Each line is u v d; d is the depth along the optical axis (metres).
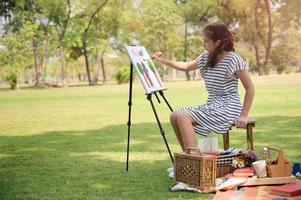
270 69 68.44
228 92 5.70
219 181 5.14
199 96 21.20
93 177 5.82
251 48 62.56
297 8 53.72
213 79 5.73
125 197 4.84
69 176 5.92
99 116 13.95
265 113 12.81
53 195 5.00
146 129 10.55
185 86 32.00
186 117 5.45
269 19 53.94
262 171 5.15
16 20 45.03
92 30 51.00
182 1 57.12
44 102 21.50
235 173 5.25
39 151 8.04
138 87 34.00
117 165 6.56
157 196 4.85
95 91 29.89
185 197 4.79
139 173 5.99
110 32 51.69
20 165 6.77
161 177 5.73
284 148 7.43
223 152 5.48
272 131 9.41
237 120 5.46
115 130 10.61
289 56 62.59
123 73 47.16
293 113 12.56
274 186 5.05
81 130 10.87
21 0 42.28
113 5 49.84
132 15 52.47
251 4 53.66
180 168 5.20
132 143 8.56
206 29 5.71
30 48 47.81
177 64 6.25
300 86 24.97
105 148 8.09
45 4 45.44
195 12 54.97
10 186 5.45
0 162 7.05
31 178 5.86
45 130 11.10
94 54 57.75
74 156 7.40
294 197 4.55
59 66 80.88
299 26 56.81
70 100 22.30
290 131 9.34
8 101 23.45
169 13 53.91
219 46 5.66
